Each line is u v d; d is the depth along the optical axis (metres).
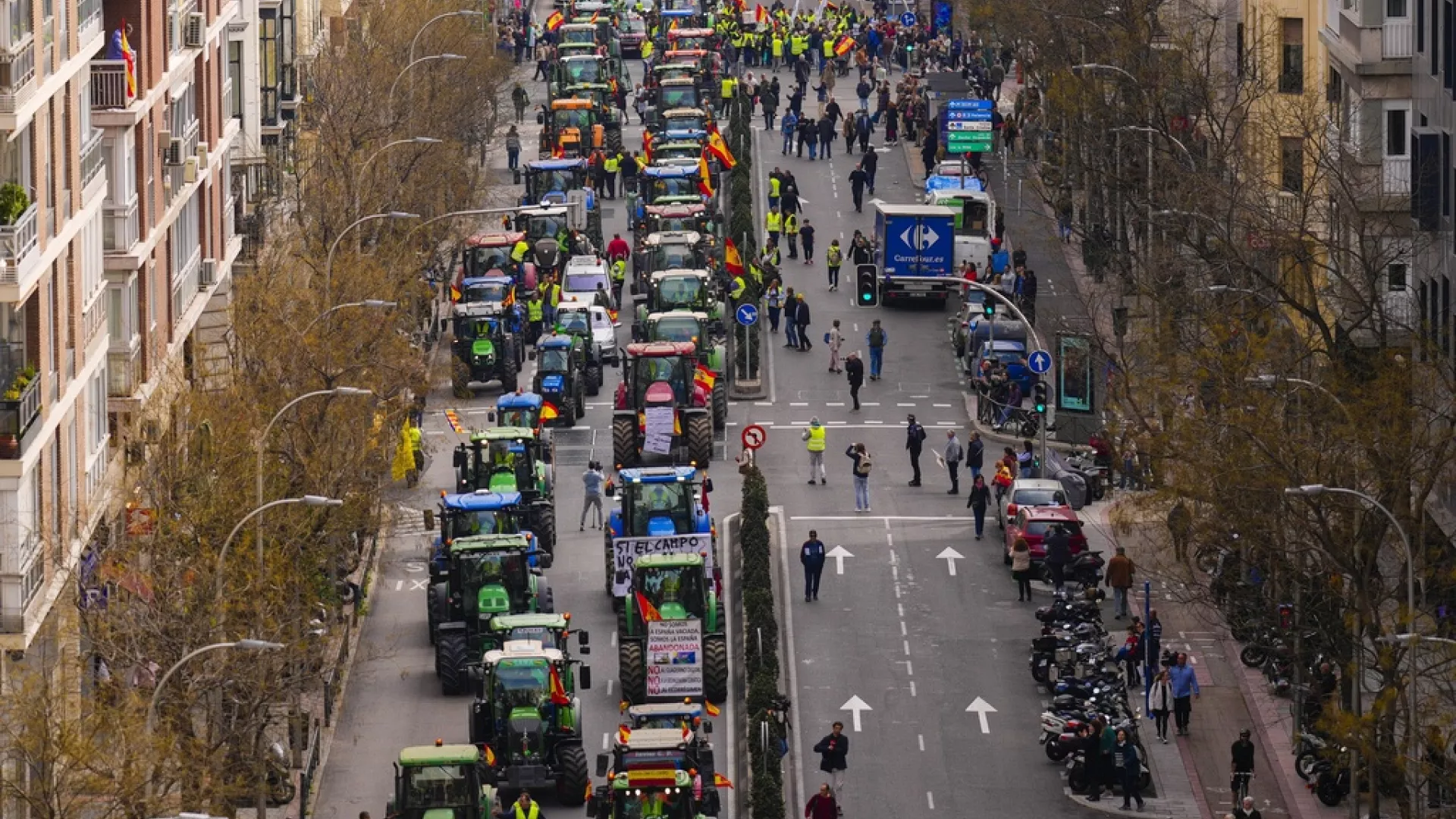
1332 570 179.50
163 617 167.62
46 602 174.38
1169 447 188.75
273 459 197.25
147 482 186.25
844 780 190.12
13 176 172.00
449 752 171.38
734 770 191.50
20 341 174.12
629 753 173.88
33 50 172.38
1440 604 180.50
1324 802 185.25
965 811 185.62
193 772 158.75
